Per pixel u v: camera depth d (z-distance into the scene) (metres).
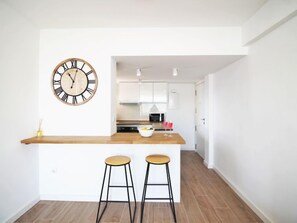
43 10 1.88
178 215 2.02
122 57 2.38
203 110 4.16
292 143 1.54
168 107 4.95
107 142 1.99
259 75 2.00
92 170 2.34
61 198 2.34
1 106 1.76
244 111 2.34
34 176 2.25
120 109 4.97
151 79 4.36
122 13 1.94
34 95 2.24
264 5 1.76
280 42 1.66
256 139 2.07
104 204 2.26
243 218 1.97
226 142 2.93
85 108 2.34
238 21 2.12
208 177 3.15
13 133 1.91
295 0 1.40
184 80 4.50
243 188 2.38
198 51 2.27
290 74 1.55
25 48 2.07
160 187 2.33
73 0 1.70
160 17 2.03
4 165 1.81
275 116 1.74
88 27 2.29
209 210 2.12
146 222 1.91
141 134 2.26
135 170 2.34
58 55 2.33
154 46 2.29
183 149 5.02
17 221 1.91
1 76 1.75
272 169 1.79
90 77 2.33
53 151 2.35
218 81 3.30
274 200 1.77
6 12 1.79
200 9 1.85
